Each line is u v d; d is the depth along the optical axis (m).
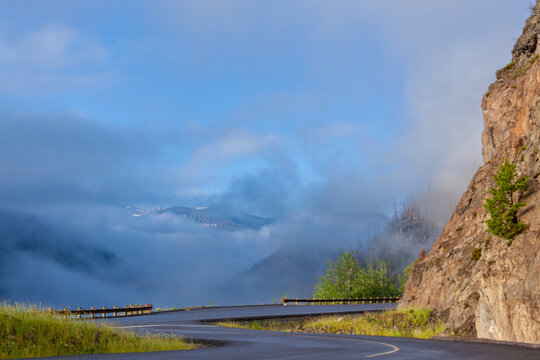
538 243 24.95
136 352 15.55
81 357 13.03
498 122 47.34
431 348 16.91
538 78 38.50
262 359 12.84
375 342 20.69
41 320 16.77
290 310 54.78
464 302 32.50
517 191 29.23
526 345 17.45
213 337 24.27
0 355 13.84
